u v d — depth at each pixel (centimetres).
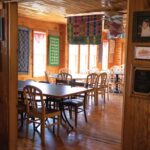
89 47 980
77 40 612
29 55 749
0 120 322
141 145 215
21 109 401
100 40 583
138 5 209
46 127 427
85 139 386
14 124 318
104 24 536
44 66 820
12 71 308
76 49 934
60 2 457
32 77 770
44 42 812
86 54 973
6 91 310
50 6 503
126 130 222
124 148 224
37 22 775
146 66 208
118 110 584
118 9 500
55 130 429
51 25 841
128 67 217
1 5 297
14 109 316
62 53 898
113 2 438
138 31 210
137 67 212
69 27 621
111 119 502
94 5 473
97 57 1022
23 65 725
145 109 211
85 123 471
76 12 560
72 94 393
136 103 215
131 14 213
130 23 214
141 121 214
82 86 532
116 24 527
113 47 1098
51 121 476
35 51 775
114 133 415
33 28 759
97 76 634
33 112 379
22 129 432
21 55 714
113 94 823
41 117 369
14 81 312
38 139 385
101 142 374
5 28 301
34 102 374
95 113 552
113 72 848
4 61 307
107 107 617
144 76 209
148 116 210
